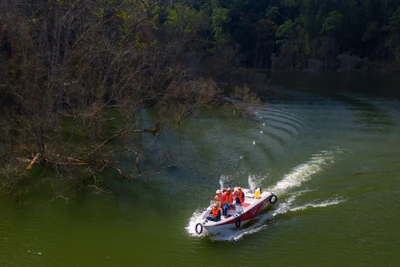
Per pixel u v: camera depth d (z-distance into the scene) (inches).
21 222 878.4
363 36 4217.5
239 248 791.7
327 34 4286.4
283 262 747.4
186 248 792.9
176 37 2472.9
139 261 755.4
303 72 4124.0
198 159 1245.7
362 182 1056.8
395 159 1211.2
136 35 1612.9
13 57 1381.6
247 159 1237.1
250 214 886.4
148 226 867.4
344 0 4239.7
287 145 1364.4
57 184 1052.5
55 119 1120.2
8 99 1501.0
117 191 1024.9
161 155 1278.3
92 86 1266.0
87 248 791.7
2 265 740.0
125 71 1325.0
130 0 1615.4
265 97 2402.8
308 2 4264.3
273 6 4746.6
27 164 1139.9
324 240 810.8
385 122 1699.1
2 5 1316.4
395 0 4062.5
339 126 1631.4
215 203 856.9
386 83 3117.6
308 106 2102.6
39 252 777.6
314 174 1111.0
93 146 1135.0
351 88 2827.3
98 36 1358.3
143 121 1660.9
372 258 753.6
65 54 1296.8
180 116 1593.3
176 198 989.8
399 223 865.5
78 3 1459.2
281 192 1015.6
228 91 2452.0
